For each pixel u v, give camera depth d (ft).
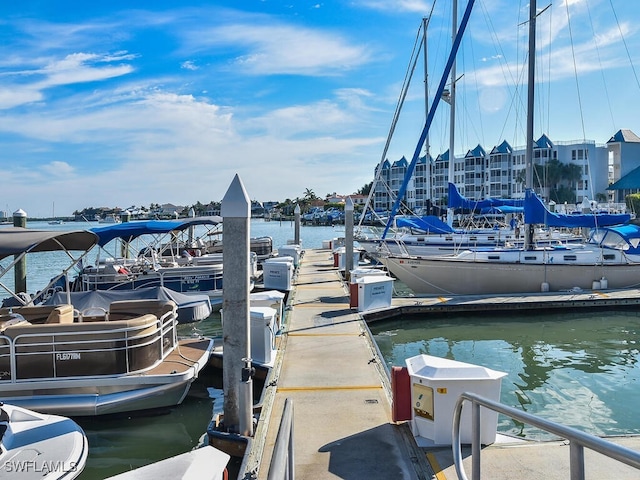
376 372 29.04
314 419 22.27
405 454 18.81
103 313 35.45
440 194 256.73
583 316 50.88
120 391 26.40
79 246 34.50
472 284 58.80
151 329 27.96
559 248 61.57
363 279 48.32
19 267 55.01
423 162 268.00
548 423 9.12
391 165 289.12
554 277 57.72
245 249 21.48
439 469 17.43
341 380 27.63
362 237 91.61
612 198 203.21
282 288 58.03
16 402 25.45
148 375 26.68
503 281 58.08
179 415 28.12
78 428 20.35
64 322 28.99
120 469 22.82
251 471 18.06
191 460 11.03
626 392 30.96
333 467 17.97
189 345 33.12
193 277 53.57
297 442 19.98
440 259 59.21
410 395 21.24
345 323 42.09
